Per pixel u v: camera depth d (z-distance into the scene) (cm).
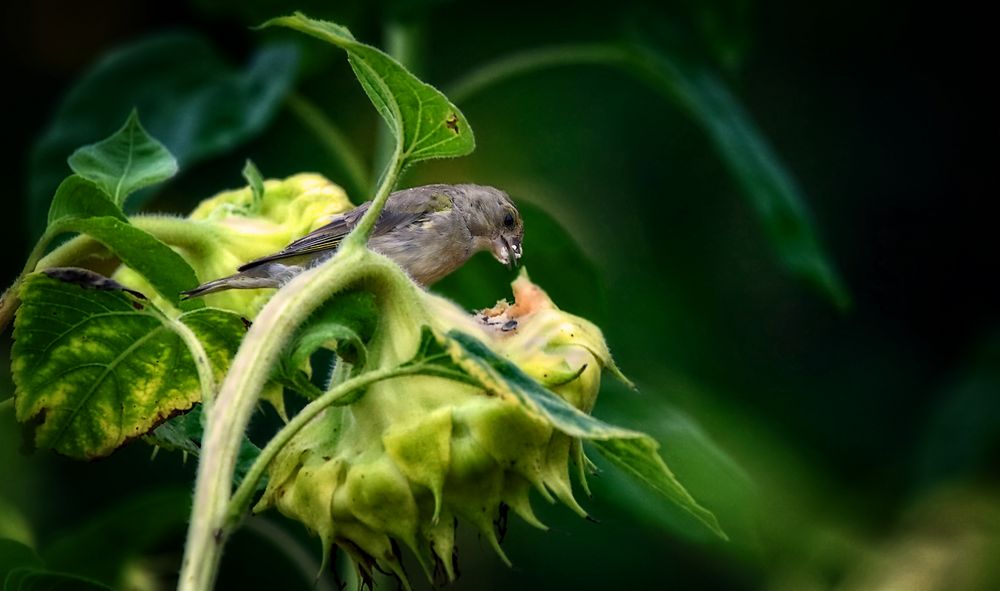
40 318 503
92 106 987
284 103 1012
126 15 1422
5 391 587
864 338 1373
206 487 384
